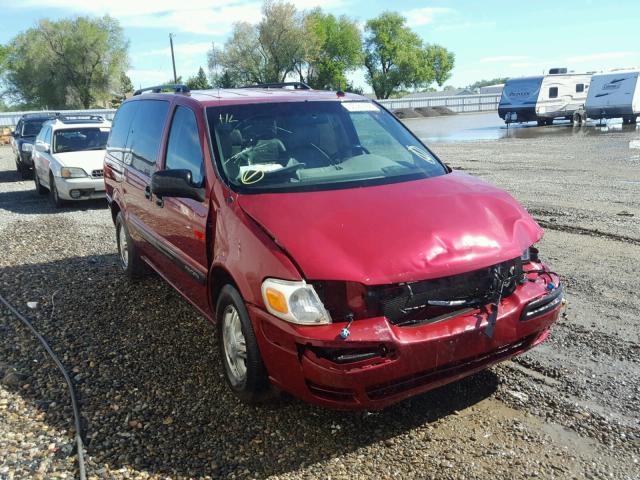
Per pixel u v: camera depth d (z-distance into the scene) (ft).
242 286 11.46
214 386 13.57
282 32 232.94
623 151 59.82
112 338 16.60
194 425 11.99
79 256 25.88
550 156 59.06
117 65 216.54
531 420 11.67
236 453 11.00
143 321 17.79
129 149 20.26
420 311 10.71
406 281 10.48
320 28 260.62
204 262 13.88
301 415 12.19
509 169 50.14
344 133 15.53
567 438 11.04
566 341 15.07
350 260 10.56
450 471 10.21
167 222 16.21
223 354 13.08
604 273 20.25
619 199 33.60
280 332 10.62
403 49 303.68
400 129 16.51
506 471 10.15
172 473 10.48
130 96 22.61
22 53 212.64
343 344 10.02
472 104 203.10
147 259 19.75
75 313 18.67
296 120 15.25
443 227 11.42
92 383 13.93
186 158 15.29
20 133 61.41
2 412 12.66
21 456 11.03
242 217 12.07
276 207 11.98
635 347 14.57
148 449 11.20
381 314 10.43
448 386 13.10
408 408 12.28
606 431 11.21
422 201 12.29
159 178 14.03
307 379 10.53
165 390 13.48
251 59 239.09
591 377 13.21
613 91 101.50
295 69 248.93
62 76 213.25
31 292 20.90
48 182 41.68
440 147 77.20
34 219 35.86
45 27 209.26
